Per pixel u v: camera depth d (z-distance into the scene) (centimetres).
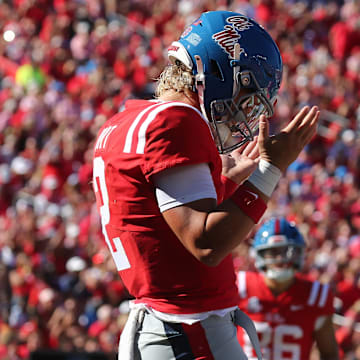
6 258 2912
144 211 612
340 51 3884
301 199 3173
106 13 4484
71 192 3425
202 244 572
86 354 1694
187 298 619
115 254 652
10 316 2717
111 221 639
